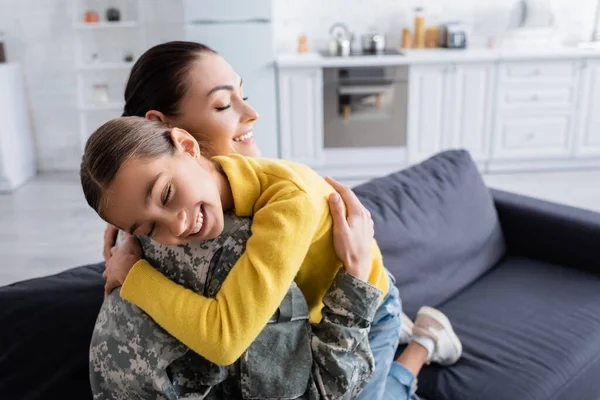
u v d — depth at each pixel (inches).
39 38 190.1
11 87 181.0
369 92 175.0
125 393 34.5
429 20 197.5
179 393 34.8
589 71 176.7
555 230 81.7
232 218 34.9
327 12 194.7
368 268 38.4
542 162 187.2
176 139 32.5
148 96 40.6
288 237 32.2
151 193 30.4
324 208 36.8
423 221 74.1
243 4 166.1
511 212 86.4
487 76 175.5
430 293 72.6
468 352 63.5
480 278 80.6
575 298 72.6
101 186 30.9
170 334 33.4
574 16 201.5
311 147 180.1
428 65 173.3
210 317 31.6
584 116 181.0
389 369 48.3
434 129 179.8
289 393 35.3
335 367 36.2
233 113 41.6
